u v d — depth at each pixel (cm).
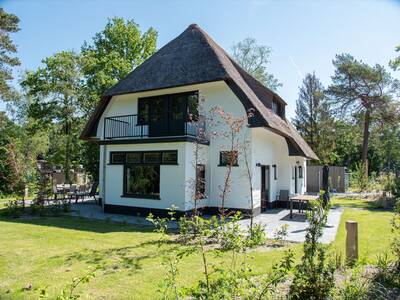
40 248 768
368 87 3144
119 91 1525
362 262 601
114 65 2589
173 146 1280
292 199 1309
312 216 436
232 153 1004
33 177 1959
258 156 1416
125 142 1372
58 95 2572
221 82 1355
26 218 1269
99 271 594
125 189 1408
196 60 1427
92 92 2589
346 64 3170
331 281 413
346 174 2733
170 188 1277
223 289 350
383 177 2367
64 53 2556
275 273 389
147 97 1534
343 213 1441
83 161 2680
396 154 5153
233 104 1347
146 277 559
